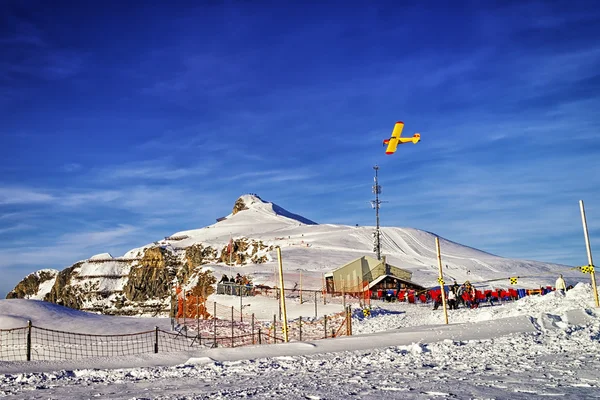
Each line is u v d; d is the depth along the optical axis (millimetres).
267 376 14062
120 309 197000
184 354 20594
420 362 14938
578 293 33156
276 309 60094
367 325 39062
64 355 28906
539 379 10734
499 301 60969
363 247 159625
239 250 177750
